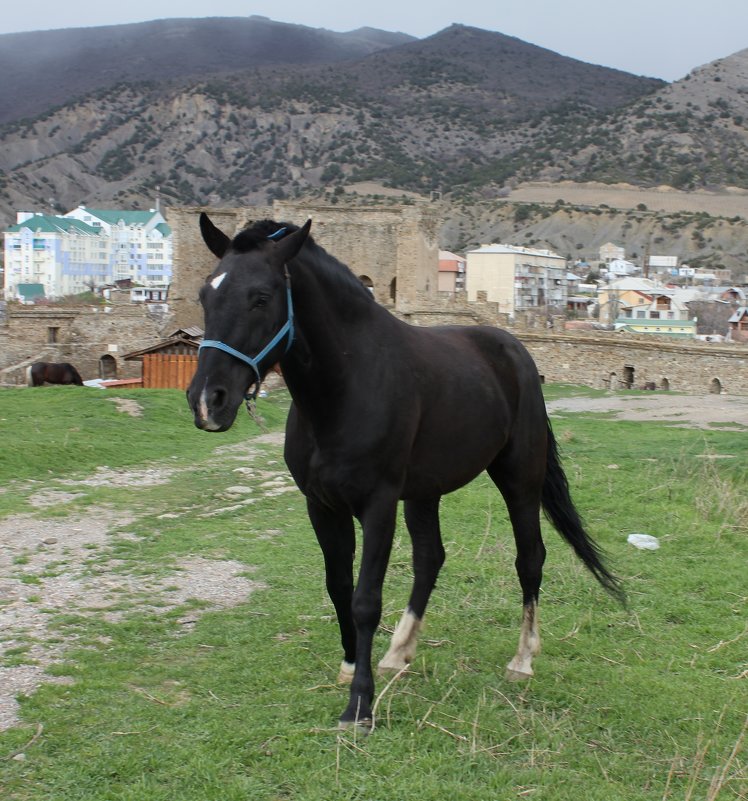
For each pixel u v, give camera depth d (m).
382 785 4.66
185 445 19.94
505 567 9.35
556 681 6.29
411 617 6.40
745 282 127.62
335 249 60.03
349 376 5.31
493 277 104.88
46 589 8.41
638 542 10.44
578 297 108.88
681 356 50.00
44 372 39.94
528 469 6.69
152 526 11.43
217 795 4.49
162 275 151.00
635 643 7.25
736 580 8.99
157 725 5.24
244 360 4.86
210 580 8.80
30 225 139.50
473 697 5.94
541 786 4.76
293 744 5.05
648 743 5.44
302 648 6.70
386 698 5.73
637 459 16.45
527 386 6.74
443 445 5.89
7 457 15.57
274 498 13.53
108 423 21.61
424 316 57.53
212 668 6.28
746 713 5.88
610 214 167.75
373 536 5.32
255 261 4.96
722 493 12.57
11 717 5.37
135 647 6.70
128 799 4.41
